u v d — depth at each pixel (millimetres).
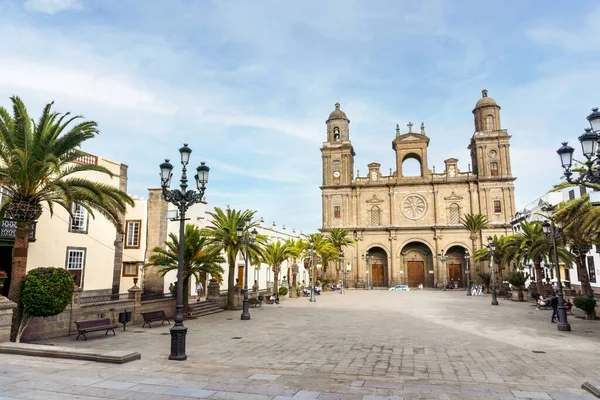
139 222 32781
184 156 13000
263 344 15281
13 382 8484
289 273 57125
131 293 20812
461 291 54281
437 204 61281
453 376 10453
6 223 19734
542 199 47281
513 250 38125
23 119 13711
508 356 13094
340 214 64062
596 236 20906
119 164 25797
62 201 15914
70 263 22156
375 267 64500
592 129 10836
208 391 8125
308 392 8234
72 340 15797
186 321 22766
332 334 17859
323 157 66062
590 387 8500
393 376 10438
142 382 8711
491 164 60062
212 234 29062
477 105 62156
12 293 14023
